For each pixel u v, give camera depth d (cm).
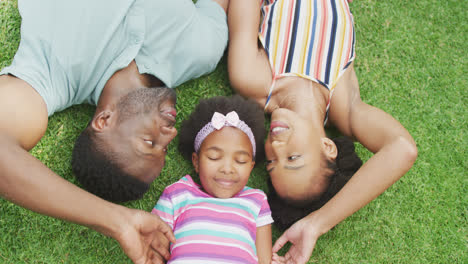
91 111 185
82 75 160
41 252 173
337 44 191
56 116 180
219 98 185
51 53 154
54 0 161
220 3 201
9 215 171
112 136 150
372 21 225
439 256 206
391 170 167
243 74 186
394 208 207
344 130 192
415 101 220
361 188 167
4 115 133
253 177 199
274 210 183
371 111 183
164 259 167
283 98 188
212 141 171
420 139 215
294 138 173
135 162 150
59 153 178
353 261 199
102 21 159
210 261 156
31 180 125
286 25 191
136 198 165
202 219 165
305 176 170
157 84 168
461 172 216
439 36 231
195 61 180
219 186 170
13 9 182
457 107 223
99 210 134
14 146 128
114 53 161
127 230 137
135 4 163
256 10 193
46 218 174
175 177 192
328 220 167
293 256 174
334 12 195
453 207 212
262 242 176
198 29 179
